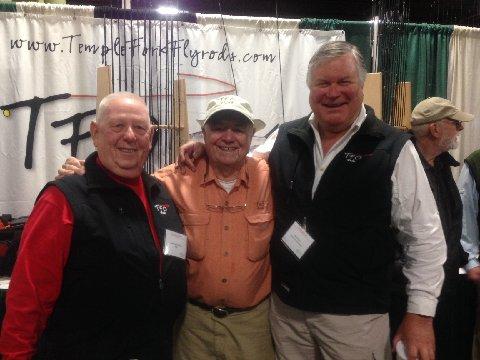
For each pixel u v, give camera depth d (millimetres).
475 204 2152
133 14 2174
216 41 2283
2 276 1897
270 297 1628
